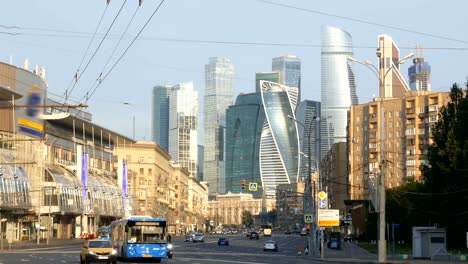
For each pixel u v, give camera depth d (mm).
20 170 105625
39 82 116375
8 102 107250
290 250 89000
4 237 105688
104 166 160000
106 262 42375
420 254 57969
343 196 173750
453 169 71875
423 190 81188
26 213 108312
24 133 109312
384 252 45969
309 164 75625
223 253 71438
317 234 75750
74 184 123500
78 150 137500
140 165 179375
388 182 144000
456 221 71688
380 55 48125
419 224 87312
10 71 108438
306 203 82875
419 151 138875
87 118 155750
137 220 46719
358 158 153750
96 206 133375
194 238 123625
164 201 195500
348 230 147500
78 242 106312
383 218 46125
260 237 175375
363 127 152750
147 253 46250
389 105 146250
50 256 59219
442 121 77125
